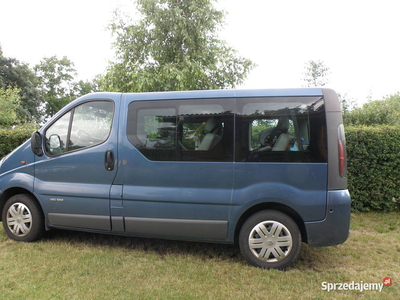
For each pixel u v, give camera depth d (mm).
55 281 3227
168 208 3820
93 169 4070
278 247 3598
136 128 3961
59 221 4246
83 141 4180
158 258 3943
